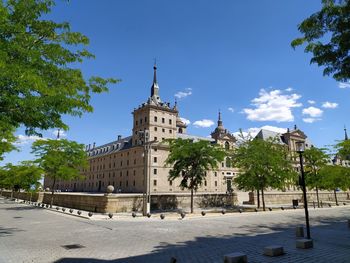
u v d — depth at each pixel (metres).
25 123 9.46
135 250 11.12
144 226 19.09
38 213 29.06
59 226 18.92
